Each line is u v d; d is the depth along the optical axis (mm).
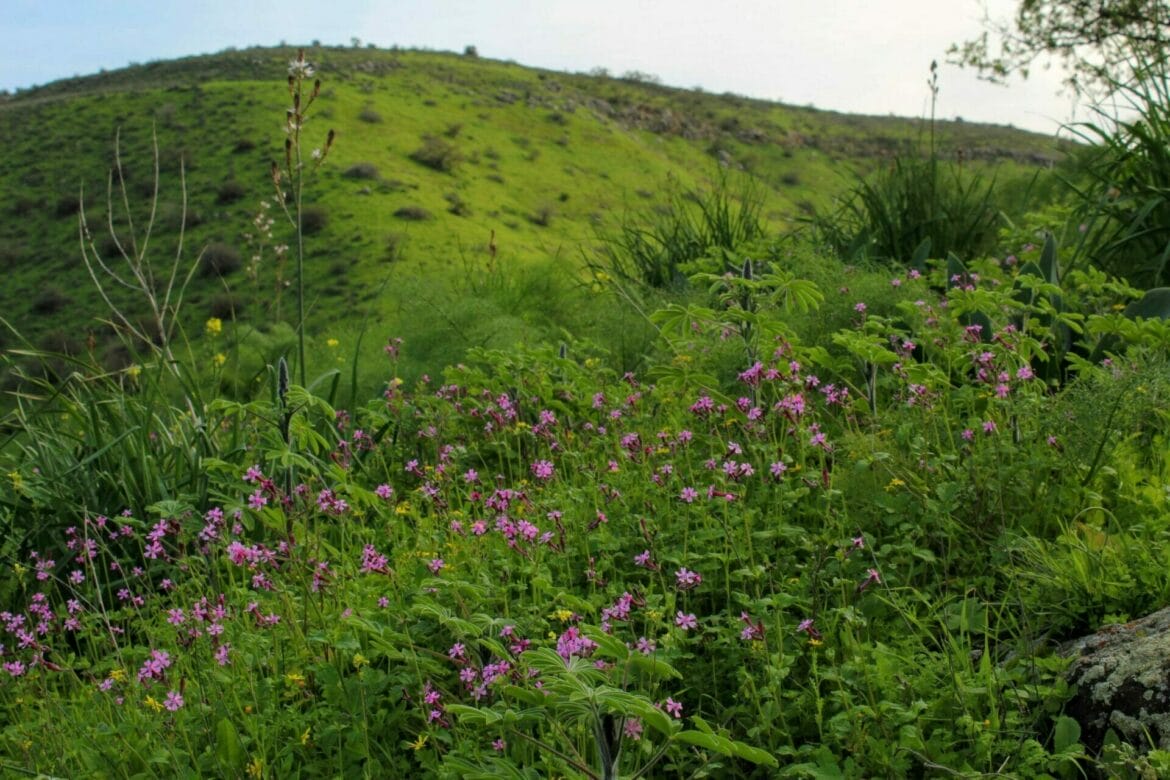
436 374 5812
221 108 95812
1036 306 4316
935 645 2805
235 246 59844
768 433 3572
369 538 3756
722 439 3699
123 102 99438
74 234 69188
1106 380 3430
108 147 87875
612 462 3668
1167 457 3199
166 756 2492
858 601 2846
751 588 3043
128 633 3568
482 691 2367
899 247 6766
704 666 2758
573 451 4012
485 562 3189
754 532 3084
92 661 3549
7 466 4449
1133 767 2123
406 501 3861
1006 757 2252
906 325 4590
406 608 2898
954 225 6684
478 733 2424
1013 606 2828
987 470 3201
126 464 4273
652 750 2391
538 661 1868
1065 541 2820
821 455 3217
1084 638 2559
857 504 3273
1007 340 3643
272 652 2922
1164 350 3689
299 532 3441
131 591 3988
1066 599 2682
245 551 3021
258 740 2506
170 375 5105
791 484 3416
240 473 3371
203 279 56281
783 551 3105
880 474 3303
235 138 88125
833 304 4934
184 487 4375
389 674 2707
